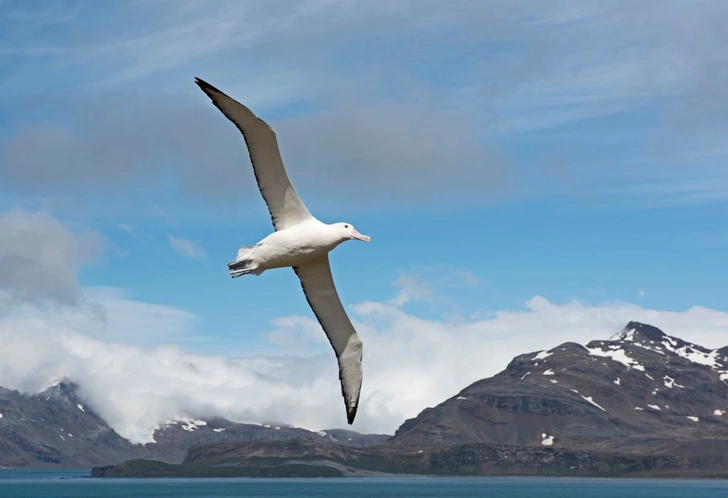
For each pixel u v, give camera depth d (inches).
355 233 795.4
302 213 797.2
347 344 847.1
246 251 794.8
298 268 823.7
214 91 704.4
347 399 848.3
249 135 739.4
